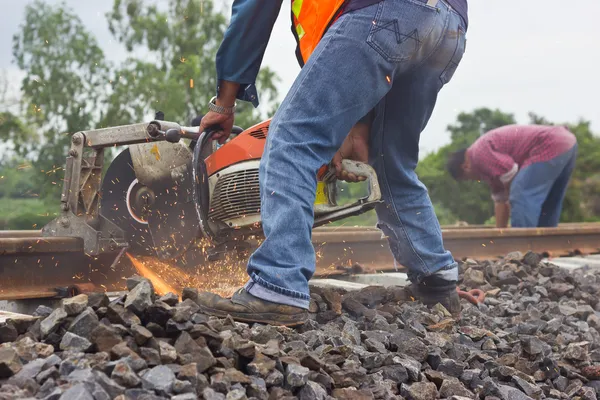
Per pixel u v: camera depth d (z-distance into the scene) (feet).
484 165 29.14
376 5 7.73
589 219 83.97
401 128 9.29
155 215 11.00
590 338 10.07
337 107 7.79
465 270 14.98
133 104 63.52
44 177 61.77
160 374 5.21
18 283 10.87
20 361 5.28
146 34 65.16
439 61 8.52
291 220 7.53
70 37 64.34
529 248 22.20
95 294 6.34
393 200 9.77
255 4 8.20
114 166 11.72
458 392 7.03
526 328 9.79
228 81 8.74
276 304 7.44
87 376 4.84
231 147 9.74
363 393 6.25
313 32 8.20
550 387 7.93
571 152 28.12
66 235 11.53
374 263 16.63
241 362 6.21
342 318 8.80
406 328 8.64
